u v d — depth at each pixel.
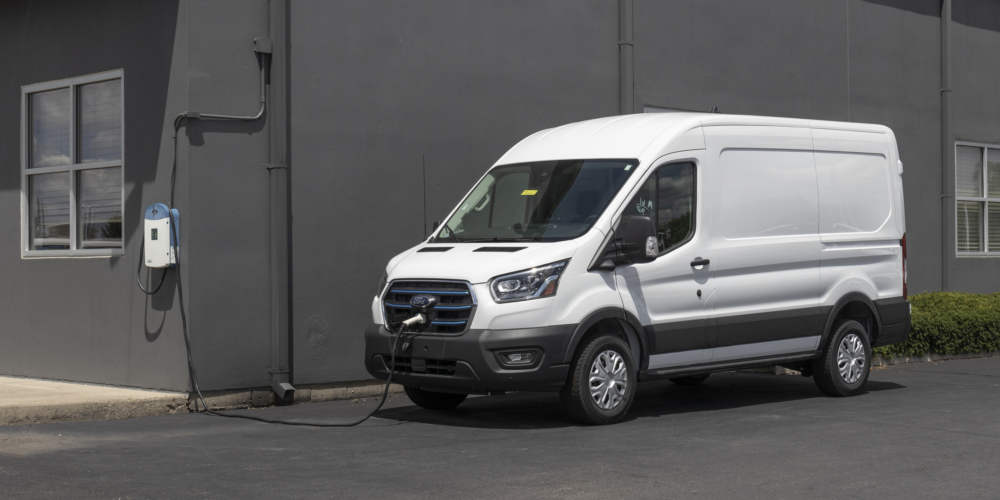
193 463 6.60
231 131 9.60
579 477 6.08
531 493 5.66
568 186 8.76
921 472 6.24
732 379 12.04
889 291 10.63
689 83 13.29
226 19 9.59
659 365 8.69
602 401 8.23
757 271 9.36
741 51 13.89
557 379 7.93
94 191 10.44
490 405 9.66
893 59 15.87
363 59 10.45
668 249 8.72
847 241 10.15
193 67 9.38
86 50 10.38
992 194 17.41
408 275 8.38
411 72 10.80
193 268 9.34
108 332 10.13
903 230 10.84
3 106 11.29
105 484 5.91
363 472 6.25
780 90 14.35
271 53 9.77
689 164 8.99
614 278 8.30
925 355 13.85
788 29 14.46
